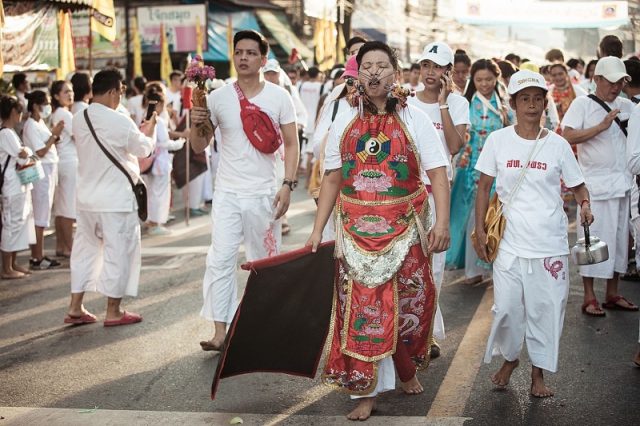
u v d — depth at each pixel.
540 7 20.91
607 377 5.59
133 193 7.12
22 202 8.90
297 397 5.36
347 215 4.94
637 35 22.56
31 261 9.59
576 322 6.90
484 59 8.31
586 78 13.86
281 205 6.31
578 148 7.29
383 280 4.79
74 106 9.70
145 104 11.30
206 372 5.88
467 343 6.38
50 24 11.94
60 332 7.01
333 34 21.39
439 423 4.85
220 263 6.22
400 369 5.09
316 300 5.06
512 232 5.15
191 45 20.36
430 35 25.33
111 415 5.13
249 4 22.28
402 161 4.84
